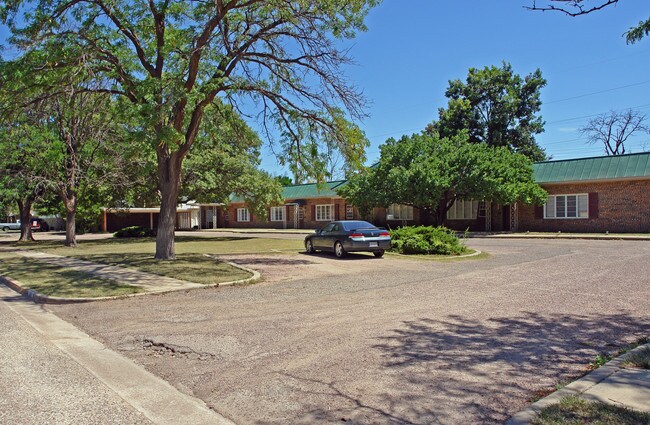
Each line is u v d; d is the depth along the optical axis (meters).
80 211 37.75
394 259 17.11
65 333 7.48
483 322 7.35
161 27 15.50
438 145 31.64
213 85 14.09
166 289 10.88
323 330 7.11
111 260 16.88
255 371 5.46
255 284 11.74
